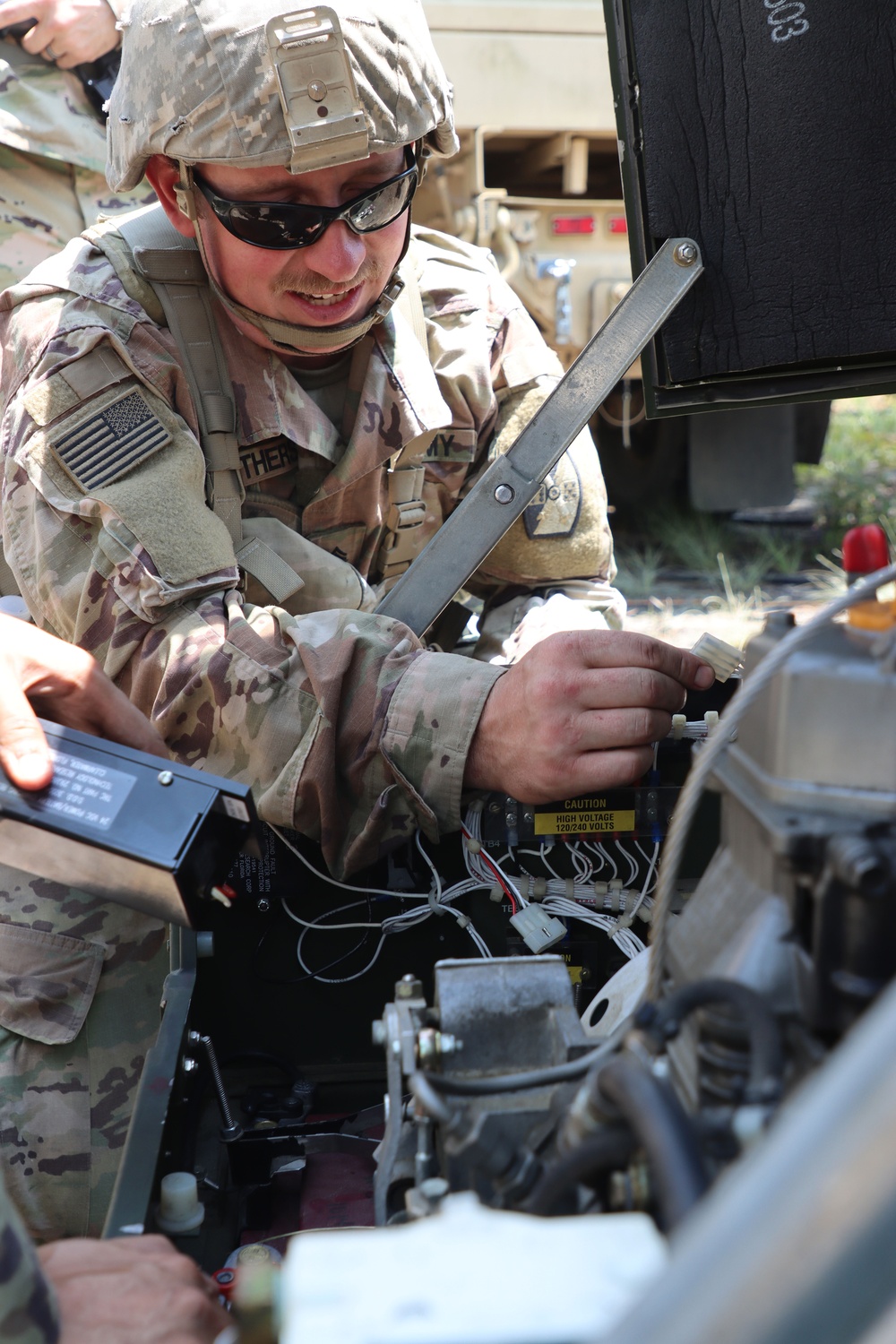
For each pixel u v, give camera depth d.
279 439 1.73
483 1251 0.52
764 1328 0.36
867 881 0.63
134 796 1.05
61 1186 1.41
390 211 1.57
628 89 1.43
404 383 1.79
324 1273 0.51
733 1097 0.68
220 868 1.10
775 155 1.41
